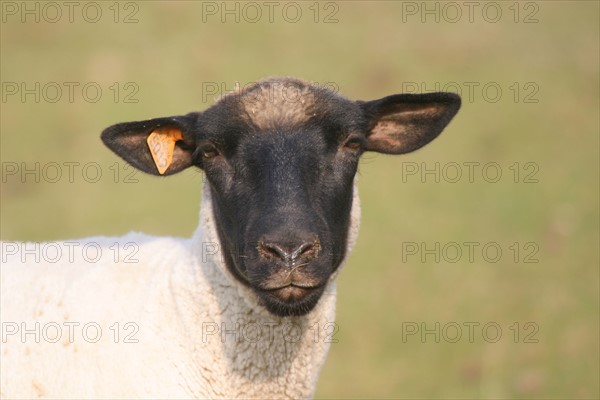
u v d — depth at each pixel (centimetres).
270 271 1731
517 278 4569
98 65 6475
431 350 4084
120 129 1980
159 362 1866
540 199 5212
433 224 5019
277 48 6606
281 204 1773
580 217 5038
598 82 6316
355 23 6962
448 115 2116
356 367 3994
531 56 6575
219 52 6562
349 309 4359
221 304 1888
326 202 1870
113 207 5322
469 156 5616
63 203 5384
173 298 1916
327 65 6431
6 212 5325
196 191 5409
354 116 1941
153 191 5434
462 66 6456
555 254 4747
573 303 4344
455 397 3775
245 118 1881
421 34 6800
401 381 3894
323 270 1764
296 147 1848
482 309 4341
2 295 1978
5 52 6706
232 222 1856
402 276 4606
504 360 3991
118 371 1845
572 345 4047
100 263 2012
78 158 5731
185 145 2034
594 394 3744
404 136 2161
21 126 6022
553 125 5894
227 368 1888
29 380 1880
